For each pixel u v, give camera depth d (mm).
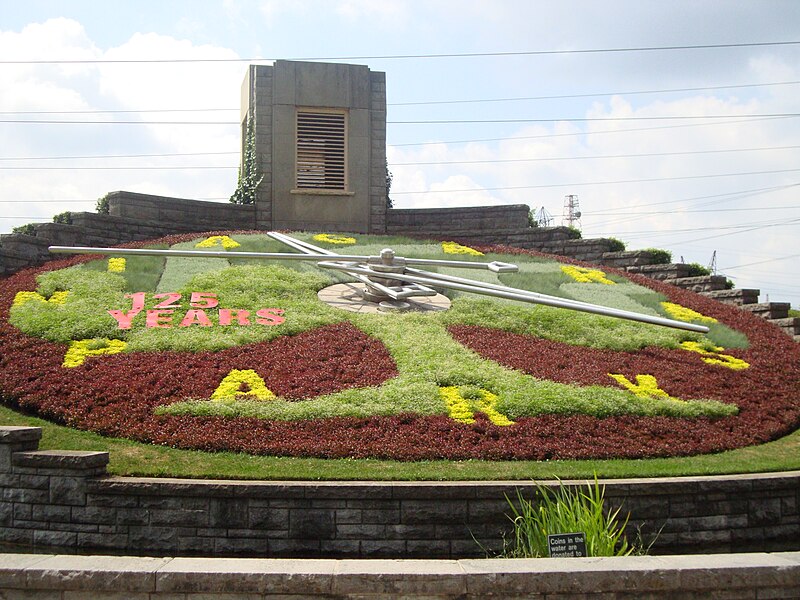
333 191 30469
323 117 30734
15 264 22578
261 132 30141
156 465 11531
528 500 10805
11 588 6672
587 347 18094
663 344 18656
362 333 17625
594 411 14219
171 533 10625
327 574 6598
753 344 19766
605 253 28719
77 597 6629
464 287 18609
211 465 11594
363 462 11961
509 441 12898
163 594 6590
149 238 27703
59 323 17047
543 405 14148
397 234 30969
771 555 7160
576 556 8000
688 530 11227
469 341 17625
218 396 14078
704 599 6734
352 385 14820
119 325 17297
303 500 10617
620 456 12867
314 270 22469
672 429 14062
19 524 11031
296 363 15758
